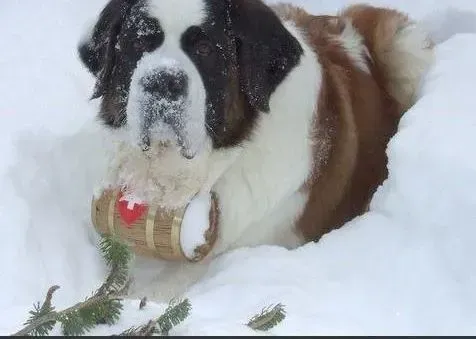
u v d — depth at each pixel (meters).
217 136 1.90
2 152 2.03
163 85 1.76
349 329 1.56
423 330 1.60
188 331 1.44
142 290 1.92
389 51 2.27
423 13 2.80
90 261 1.91
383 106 2.24
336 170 2.07
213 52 1.85
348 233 1.82
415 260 1.72
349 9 2.40
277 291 1.67
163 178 1.91
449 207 1.78
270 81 1.96
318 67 2.08
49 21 2.64
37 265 1.79
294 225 2.03
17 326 1.49
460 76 2.12
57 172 2.09
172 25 1.83
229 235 1.99
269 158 1.98
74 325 1.42
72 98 2.30
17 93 2.29
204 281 1.82
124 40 1.88
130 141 1.88
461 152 1.83
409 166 1.86
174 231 1.89
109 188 1.95
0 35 2.57
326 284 1.70
